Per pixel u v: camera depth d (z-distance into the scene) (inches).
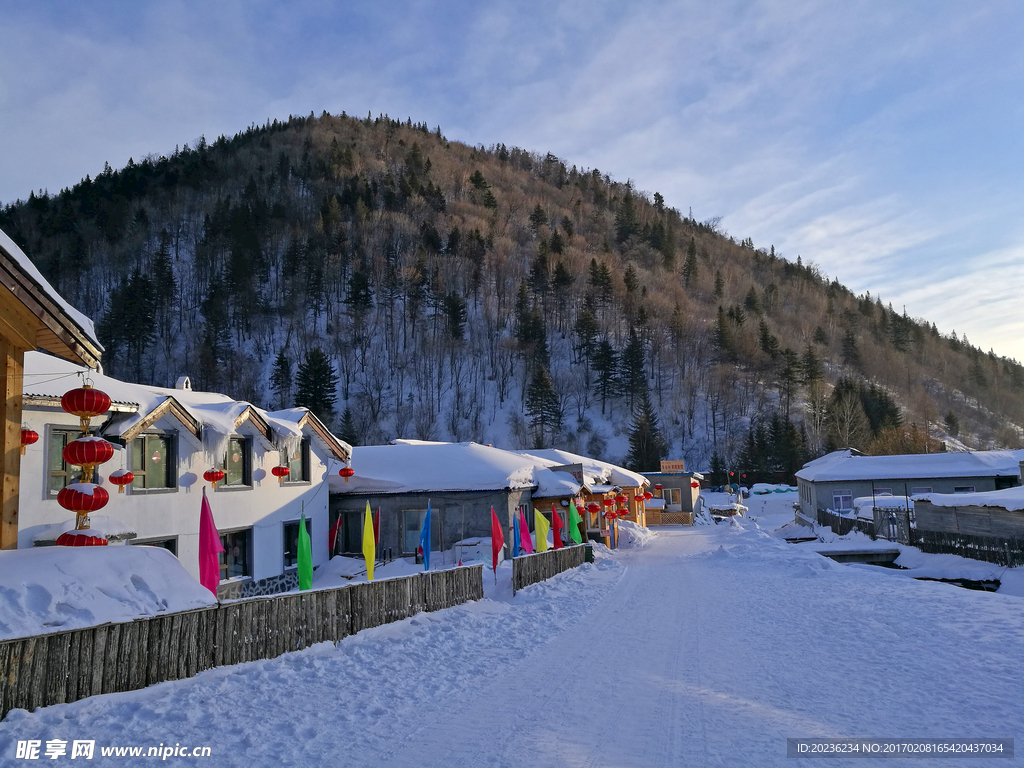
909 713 293.4
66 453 419.2
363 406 4200.3
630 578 822.5
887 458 1824.6
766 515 2677.2
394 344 4881.9
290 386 4227.4
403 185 7135.8
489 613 564.7
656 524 2132.1
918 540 1037.8
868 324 6530.5
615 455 3996.1
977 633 442.3
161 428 642.2
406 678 359.3
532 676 366.9
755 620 528.4
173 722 275.3
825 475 1798.7
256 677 341.1
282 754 249.0
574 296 5689.0
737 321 5329.7
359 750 254.7
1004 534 826.2
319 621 414.6
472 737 269.7
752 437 3740.2
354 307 4955.7
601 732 275.3
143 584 357.1
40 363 566.6
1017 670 356.5
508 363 4842.5
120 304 4421.8
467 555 928.9
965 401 5310.0
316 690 329.7
